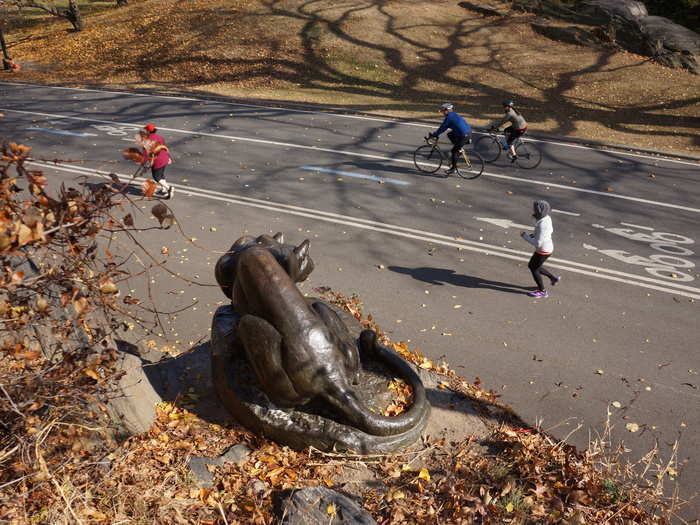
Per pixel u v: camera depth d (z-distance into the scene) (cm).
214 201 1306
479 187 1432
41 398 404
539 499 504
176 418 575
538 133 1938
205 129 1912
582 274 1014
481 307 909
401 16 3062
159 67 2869
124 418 515
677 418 671
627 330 852
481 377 740
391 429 525
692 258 1079
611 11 2833
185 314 871
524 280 994
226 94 2430
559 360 779
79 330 477
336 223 1208
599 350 802
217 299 917
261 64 2741
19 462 404
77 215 362
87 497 422
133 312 858
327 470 523
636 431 647
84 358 416
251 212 1252
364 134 1877
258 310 524
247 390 562
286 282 523
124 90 2548
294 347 505
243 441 553
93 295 393
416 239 1141
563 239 1150
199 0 3512
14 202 337
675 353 798
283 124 1989
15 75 2912
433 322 865
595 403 695
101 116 2078
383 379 605
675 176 1551
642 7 2941
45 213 349
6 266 359
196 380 661
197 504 463
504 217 1254
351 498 493
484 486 510
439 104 2312
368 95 2430
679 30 2727
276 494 483
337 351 525
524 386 724
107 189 367
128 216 381
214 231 1155
